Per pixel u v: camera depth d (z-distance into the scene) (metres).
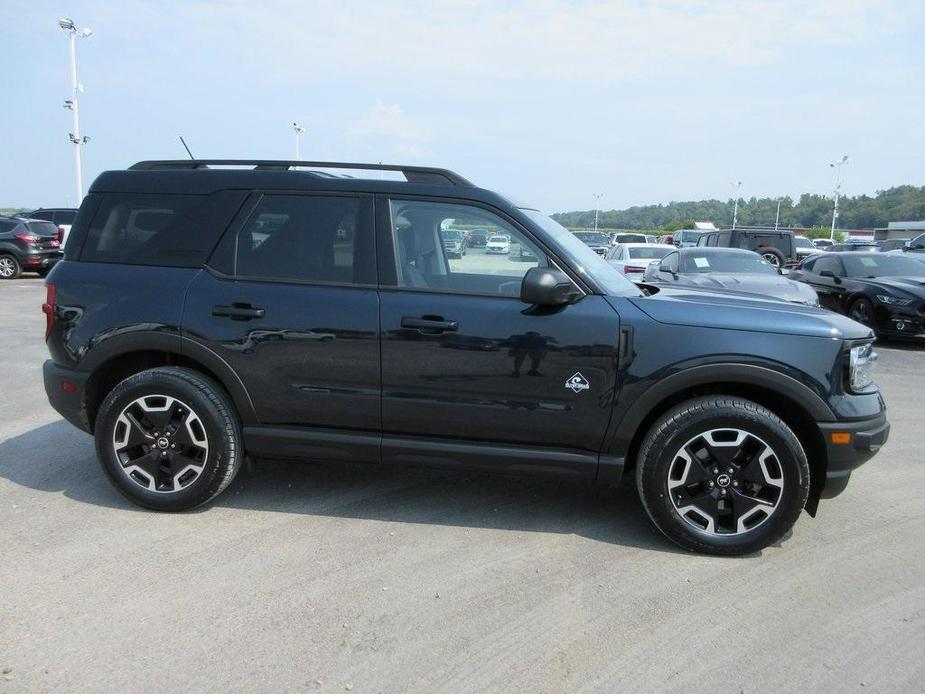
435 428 3.77
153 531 3.77
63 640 2.77
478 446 3.75
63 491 4.29
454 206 3.83
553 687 2.56
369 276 3.80
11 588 3.15
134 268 4.00
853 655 2.79
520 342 3.62
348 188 3.90
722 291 4.42
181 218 4.00
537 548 3.68
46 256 20.20
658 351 3.55
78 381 4.01
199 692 2.49
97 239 4.08
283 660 2.68
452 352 3.67
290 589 3.20
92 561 3.42
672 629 2.95
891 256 12.67
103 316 3.95
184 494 3.92
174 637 2.81
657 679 2.62
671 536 3.64
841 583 3.36
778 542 3.79
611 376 3.58
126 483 3.97
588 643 2.83
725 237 17.92
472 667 2.66
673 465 3.58
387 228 3.83
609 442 3.66
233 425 3.92
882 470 5.00
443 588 3.24
